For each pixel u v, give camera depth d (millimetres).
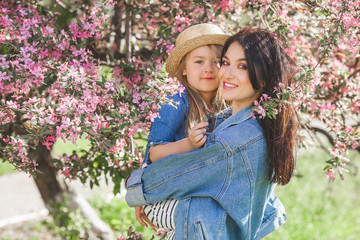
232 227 1861
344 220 7324
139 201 1960
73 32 2520
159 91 2176
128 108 2246
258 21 3057
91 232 5430
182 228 1826
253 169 1816
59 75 2078
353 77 3078
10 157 2234
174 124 2129
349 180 8711
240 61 1828
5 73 2039
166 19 2957
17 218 6797
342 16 2256
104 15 2643
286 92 1789
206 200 1823
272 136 1839
